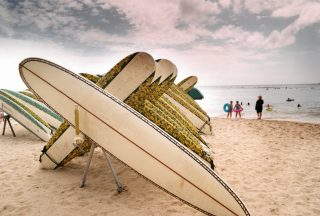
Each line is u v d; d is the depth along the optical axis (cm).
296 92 8850
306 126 1062
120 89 367
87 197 367
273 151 641
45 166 479
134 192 385
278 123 1165
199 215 321
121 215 318
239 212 297
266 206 348
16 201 355
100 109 331
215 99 5653
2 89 821
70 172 467
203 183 308
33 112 770
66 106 348
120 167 496
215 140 783
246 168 507
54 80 350
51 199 360
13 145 704
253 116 2097
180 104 831
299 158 575
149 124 320
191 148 379
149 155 322
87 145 425
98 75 505
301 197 376
